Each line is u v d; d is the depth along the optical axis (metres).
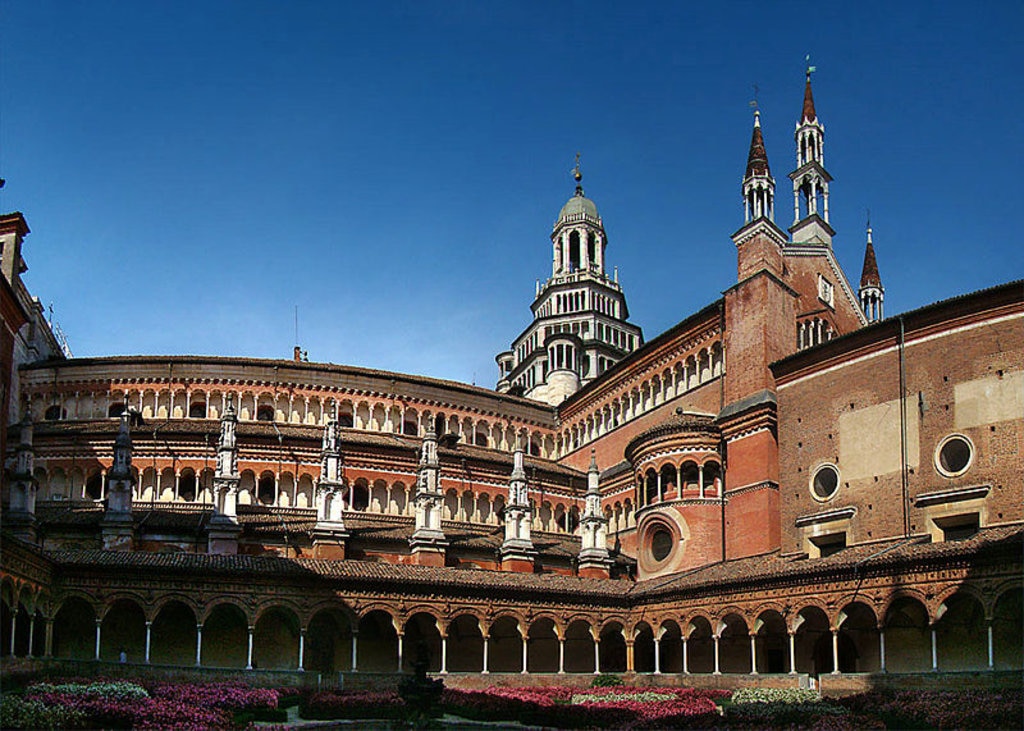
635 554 82.44
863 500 60.16
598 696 53.78
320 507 69.88
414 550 70.81
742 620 65.12
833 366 64.19
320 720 44.75
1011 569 46.38
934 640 49.09
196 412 84.81
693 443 74.06
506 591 65.75
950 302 56.97
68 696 36.72
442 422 92.31
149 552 60.06
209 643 62.12
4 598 48.19
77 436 75.88
